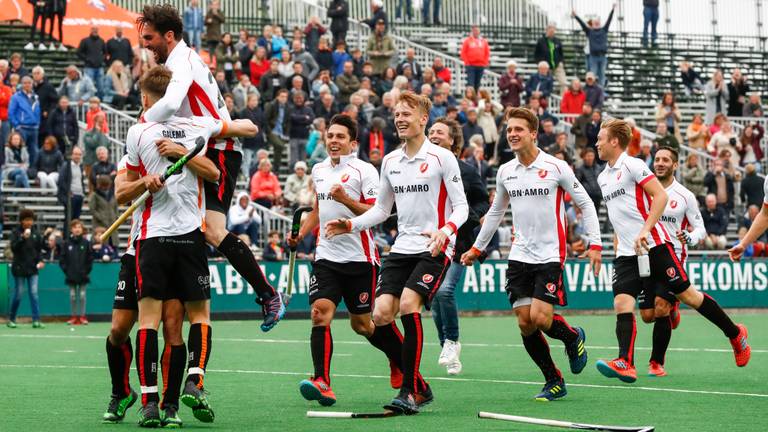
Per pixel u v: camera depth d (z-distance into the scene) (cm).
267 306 2497
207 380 3136
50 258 6128
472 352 4056
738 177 7812
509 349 4181
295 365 3597
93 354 4000
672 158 3356
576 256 6712
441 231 2400
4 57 8312
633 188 3059
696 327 5500
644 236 2933
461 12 10088
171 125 2238
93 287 6006
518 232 2698
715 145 8119
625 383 3022
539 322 2614
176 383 2223
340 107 7444
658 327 3222
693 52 10388
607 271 6744
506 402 2611
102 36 8581
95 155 6612
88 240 5772
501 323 5791
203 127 2270
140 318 2220
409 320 2427
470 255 2797
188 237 2217
